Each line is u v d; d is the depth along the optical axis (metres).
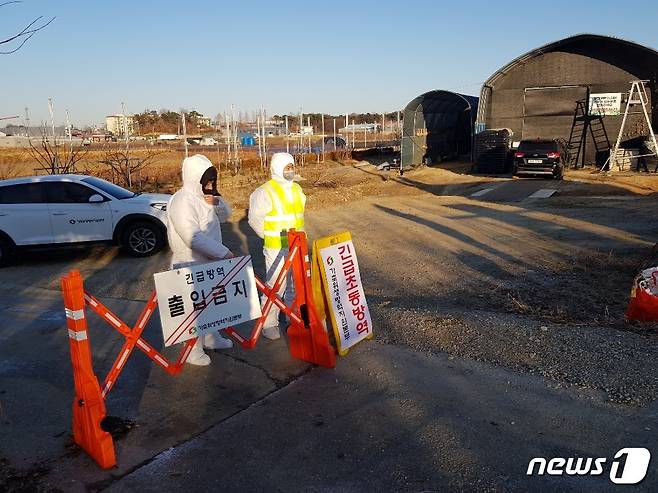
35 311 7.14
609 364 4.70
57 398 4.56
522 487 3.22
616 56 26.80
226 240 12.05
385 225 13.46
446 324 5.79
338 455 3.59
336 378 4.70
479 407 4.12
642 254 9.10
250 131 44.72
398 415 4.05
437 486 3.26
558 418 3.94
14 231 10.40
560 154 23.08
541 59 28.31
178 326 4.12
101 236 10.61
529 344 5.20
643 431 3.74
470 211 15.30
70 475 3.46
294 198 5.52
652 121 26.45
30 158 29.53
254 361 5.11
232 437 3.84
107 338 5.98
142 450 3.71
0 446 3.82
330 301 5.02
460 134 40.56
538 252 9.70
